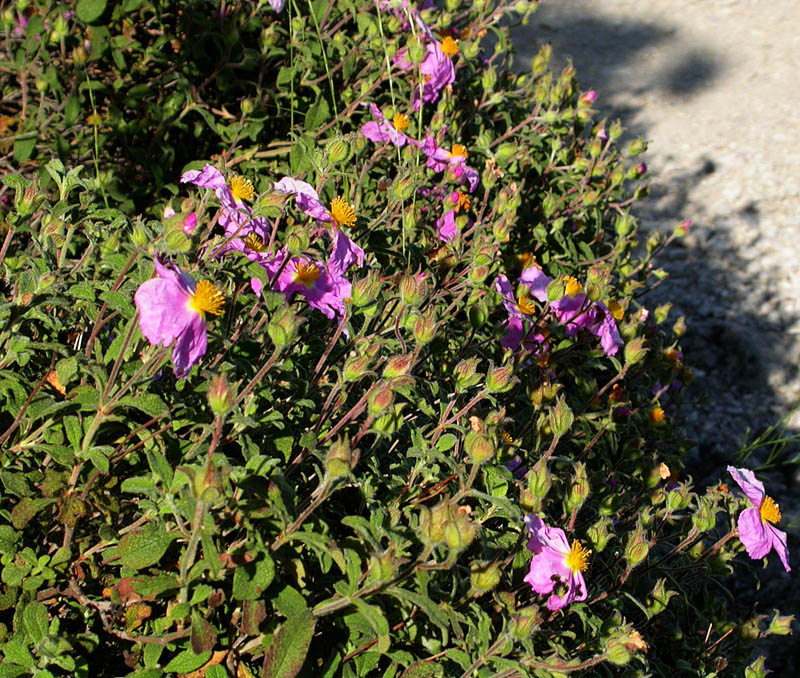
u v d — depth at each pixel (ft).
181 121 2.84
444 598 1.72
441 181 2.77
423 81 2.77
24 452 1.73
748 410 4.40
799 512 3.84
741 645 2.48
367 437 1.99
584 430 2.39
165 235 1.68
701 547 2.28
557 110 3.03
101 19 2.78
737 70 7.98
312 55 2.85
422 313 1.98
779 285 5.24
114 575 1.71
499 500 1.75
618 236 3.11
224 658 1.65
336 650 1.67
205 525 1.52
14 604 1.61
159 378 1.79
